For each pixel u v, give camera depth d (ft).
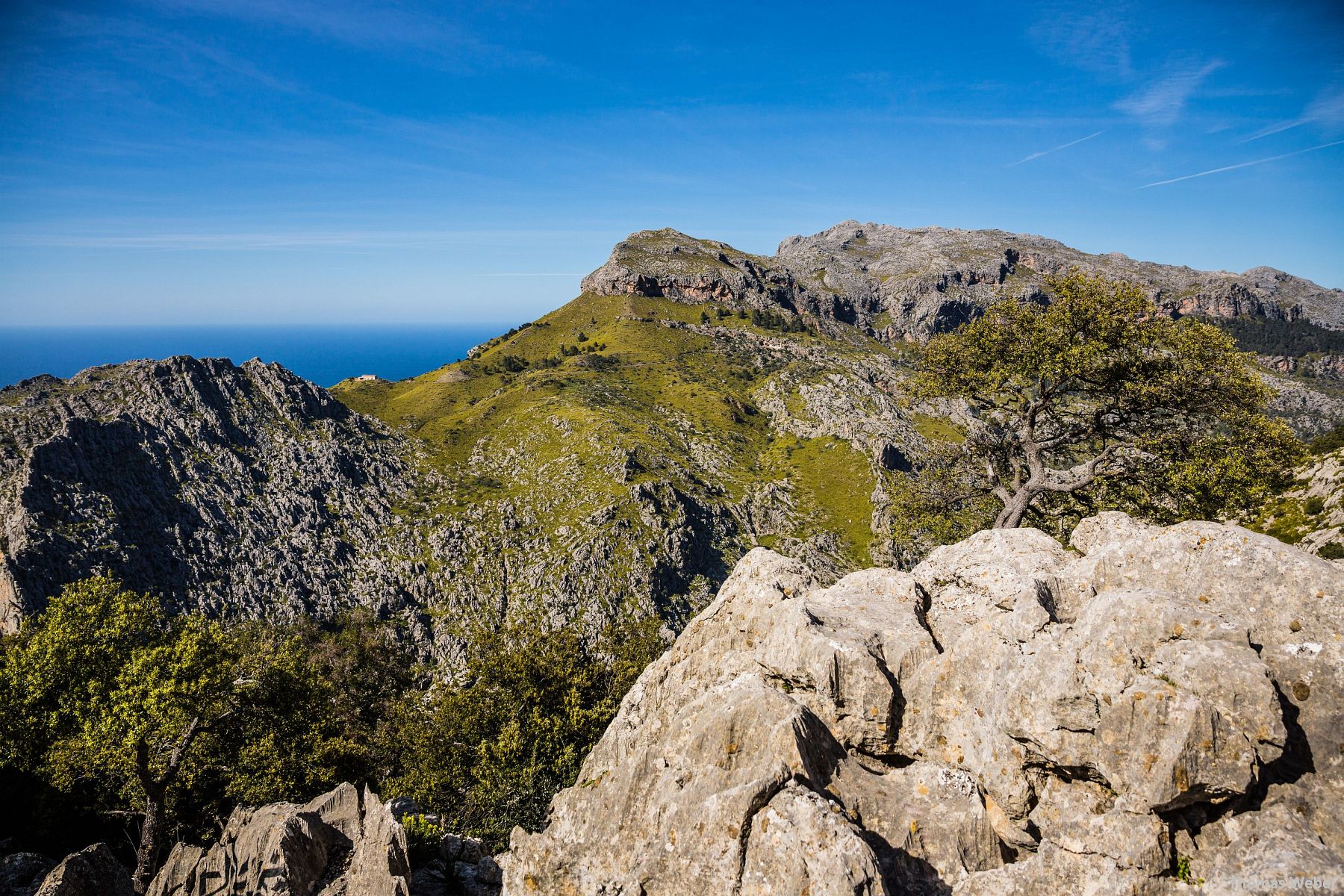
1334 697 27.81
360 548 607.78
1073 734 30.01
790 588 48.93
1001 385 96.53
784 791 31.53
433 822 74.02
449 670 516.32
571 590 572.92
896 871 30.94
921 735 37.17
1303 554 32.48
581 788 43.19
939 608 45.65
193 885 59.41
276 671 116.06
